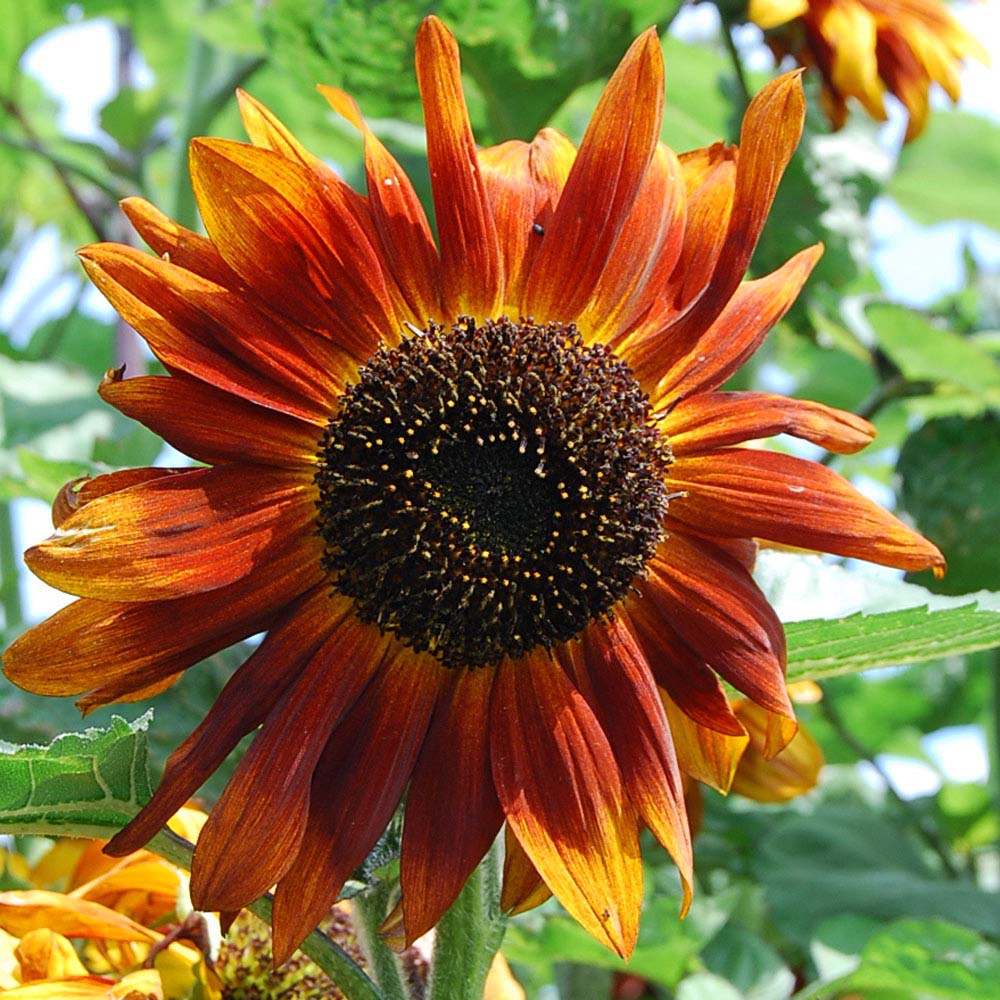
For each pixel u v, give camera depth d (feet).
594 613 1.94
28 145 2.91
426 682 1.93
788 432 1.98
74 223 3.63
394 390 1.95
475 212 1.97
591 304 1.99
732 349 2.00
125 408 1.90
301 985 2.08
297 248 1.93
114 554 1.86
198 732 1.88
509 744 1.91
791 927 2.79
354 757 1.90
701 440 1.98
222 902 1.83
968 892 2.79
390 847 1.94
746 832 2.97
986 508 2.71
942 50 2.61
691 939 2.48
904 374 2.81
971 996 2.39
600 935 1.86
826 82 2.60
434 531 1.93
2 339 3.04
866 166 2.85
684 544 1.97
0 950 1.97
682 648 1.96
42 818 1.88
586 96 2.74
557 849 1.88
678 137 3.01
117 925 2.02
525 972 2.81
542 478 1.95
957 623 1.94
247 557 1.91
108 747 1.85
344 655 1.92
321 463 1.94
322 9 2.45
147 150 3.11
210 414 1.91
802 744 2.41
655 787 1.91
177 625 1.88
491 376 1.96
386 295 1.96
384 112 2.54
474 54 2.46
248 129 1.94
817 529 1.95
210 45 2.81
